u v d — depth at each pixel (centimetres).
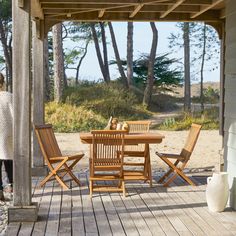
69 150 1191
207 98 2527
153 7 775
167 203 607
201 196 646
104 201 618
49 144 712
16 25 511
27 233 481
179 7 775
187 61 2178
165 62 2470
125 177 707
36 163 790
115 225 510
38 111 788
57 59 1922
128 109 1952
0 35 2506
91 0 675
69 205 595
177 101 2400
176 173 717
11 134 627
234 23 576
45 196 645
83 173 830
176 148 1227
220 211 564
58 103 1842
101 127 1672
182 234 479
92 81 2261
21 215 519
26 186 520
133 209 577
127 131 682
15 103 513
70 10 770
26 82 512
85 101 1914
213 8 809
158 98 2356
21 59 512
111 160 644
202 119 1766
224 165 616
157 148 1227
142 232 485
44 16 796
